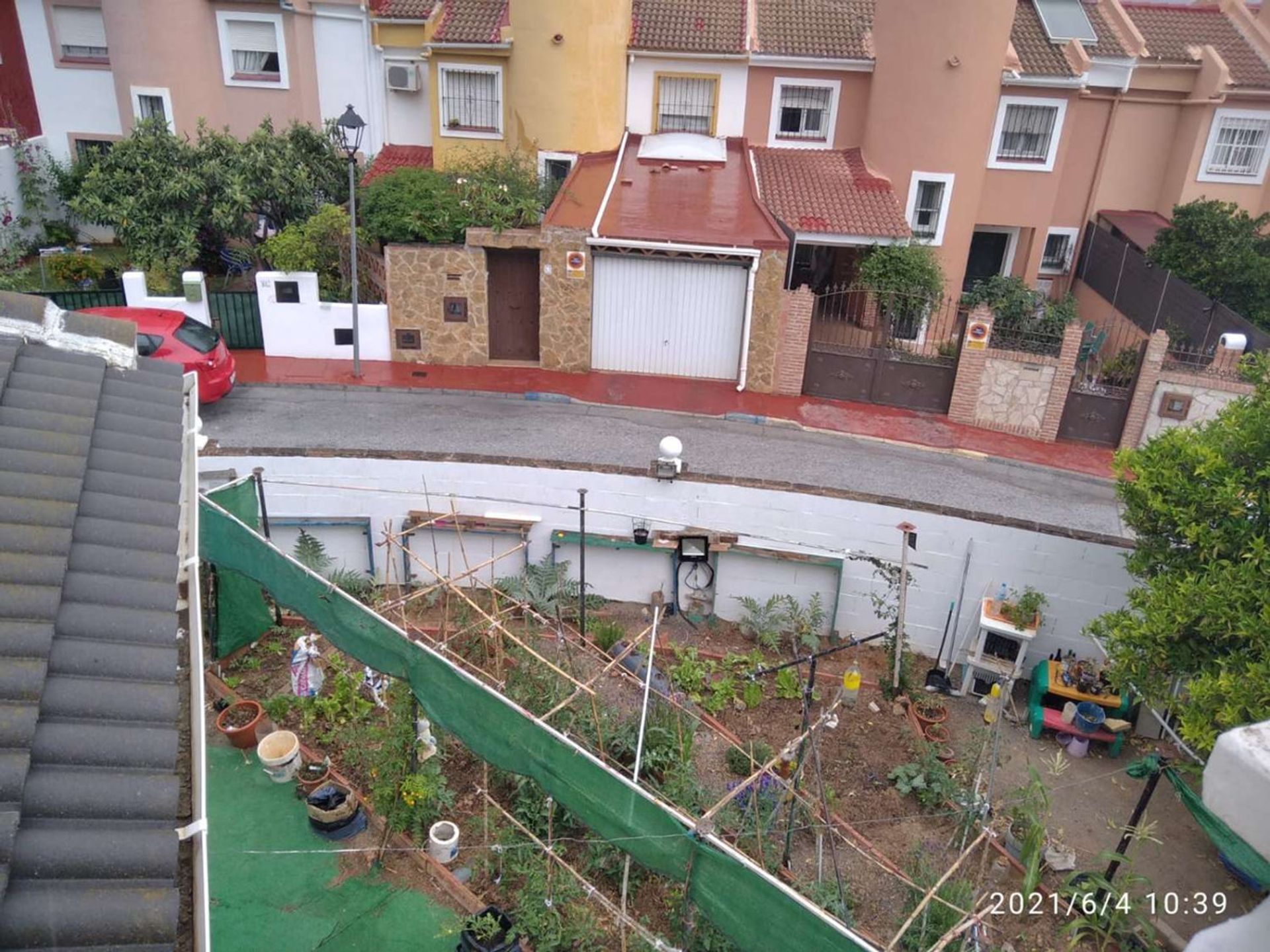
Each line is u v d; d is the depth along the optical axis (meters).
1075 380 18.56
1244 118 22.83
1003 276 23.28
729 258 18.08
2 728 3.85
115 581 4.98
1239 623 8.76
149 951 3.42
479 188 18.72
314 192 20.44
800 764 9.02
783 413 18.03
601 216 18.73
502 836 9.14
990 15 20.50
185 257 18.92
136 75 21.48
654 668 12.07
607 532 13.98
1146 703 10.27
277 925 8.30
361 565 13.99
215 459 13.30
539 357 19.44
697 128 23.25
